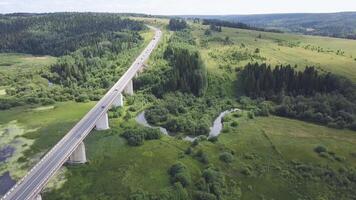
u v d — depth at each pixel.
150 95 193.50
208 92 196.50
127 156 122.06
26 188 90.88
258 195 104.56
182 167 110.94
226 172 114.75
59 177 108.50
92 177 108.81
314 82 190.62
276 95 189.62
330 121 160.38
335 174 113.94
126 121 157.62
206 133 147.88
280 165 120.44
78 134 123.94
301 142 138.12
